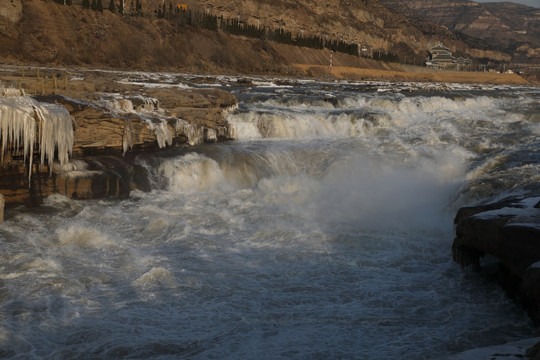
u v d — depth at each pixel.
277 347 6.44
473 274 9.27
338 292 8.35
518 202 10.00
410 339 6.78
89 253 9.66
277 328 7.00
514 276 8.21
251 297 8.01
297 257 9.92
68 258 9.37
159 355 6.20
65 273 8.64
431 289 8.59
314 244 10.70
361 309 7.73
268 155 17.16
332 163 17.08
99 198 13.55
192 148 17.05
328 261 9.76
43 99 13.30
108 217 12.05
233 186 15.71
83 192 13.32
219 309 7.54
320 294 8.23
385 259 10.01
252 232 11.38
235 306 7.66
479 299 8.23
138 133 15.24
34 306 7.35
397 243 10.98
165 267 9.09
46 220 11.54
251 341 6.60
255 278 8.80
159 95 18.45
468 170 16.23
